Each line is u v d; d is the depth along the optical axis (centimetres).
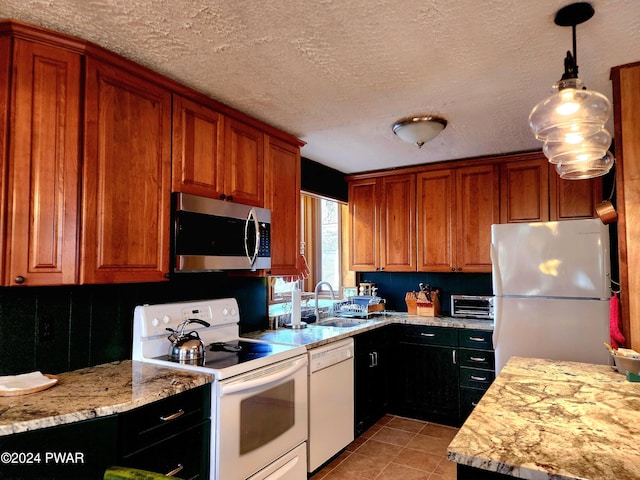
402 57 184
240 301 289
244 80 208
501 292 298
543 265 286
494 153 348
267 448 207
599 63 190
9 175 155
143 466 152
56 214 163
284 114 254
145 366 198
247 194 252
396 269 395
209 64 191
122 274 181
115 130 181
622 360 175
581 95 141
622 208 191
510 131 289
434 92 223
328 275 448
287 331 299
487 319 365
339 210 446
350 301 393
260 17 154
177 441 166
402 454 292
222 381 183
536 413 133
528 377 175
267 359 210
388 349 366
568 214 327
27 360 178
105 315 206
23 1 144
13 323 175
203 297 259
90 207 171
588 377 174
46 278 160
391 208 400
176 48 177
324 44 173
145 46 175
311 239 431
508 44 173
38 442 130
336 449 276
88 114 171
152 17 154
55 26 161
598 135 152
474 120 267
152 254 194
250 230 245
